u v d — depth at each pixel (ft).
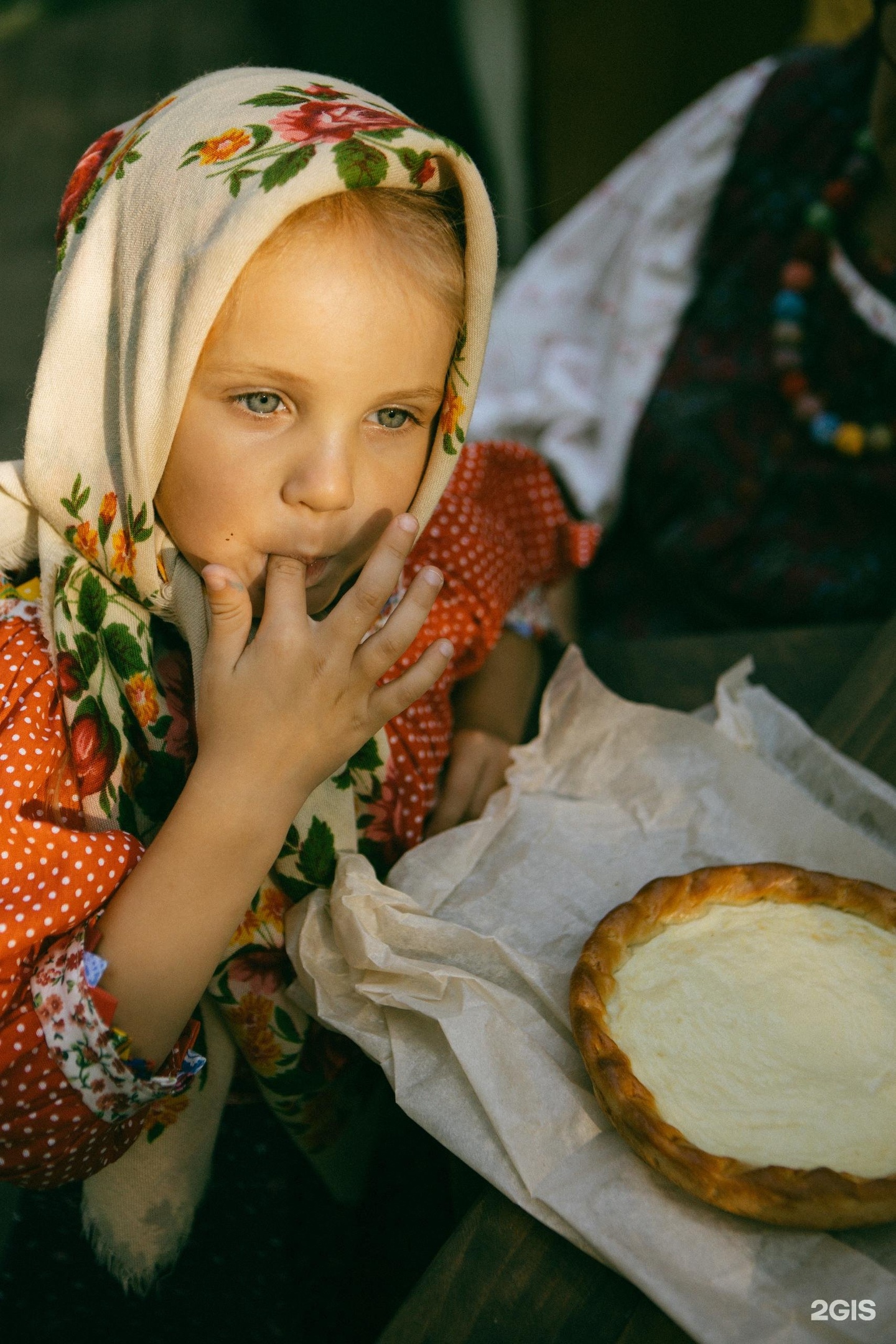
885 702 3.01
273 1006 2.58
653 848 2.62
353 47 10.32
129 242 2.13
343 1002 2.31
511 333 5.82
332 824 2.52
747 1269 1.78
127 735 2.45
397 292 2.04
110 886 2.16
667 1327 1.83
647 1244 1.82
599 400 5.46
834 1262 1.78
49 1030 2.05
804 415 4.77
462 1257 1.93
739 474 4.89
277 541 2.15
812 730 3.05
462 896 2.50
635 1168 1.93
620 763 2.84
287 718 2.08
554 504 3.57
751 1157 1.87
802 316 4.82
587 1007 2.05
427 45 9.98
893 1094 1.99
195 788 2.09
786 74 5.14
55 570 2.41
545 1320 1.86
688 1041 2.07
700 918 2.35
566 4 7.26
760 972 2.22
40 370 2.27
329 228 2.00
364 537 2.24
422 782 2.84
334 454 2.07
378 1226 3.25
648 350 5.24
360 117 2.12
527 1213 1.97
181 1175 2.67
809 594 4.65
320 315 1.97
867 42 4.77
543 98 7.72
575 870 2.56
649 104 7.48
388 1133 3.29
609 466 5.19
